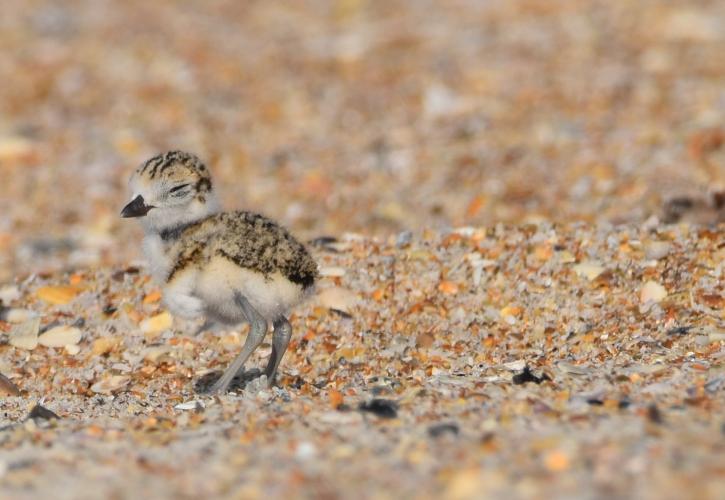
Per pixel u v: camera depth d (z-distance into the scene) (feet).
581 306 34.94
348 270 38.42
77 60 82.17
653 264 36.81
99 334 36.42
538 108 67.41
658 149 57.67
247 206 56.49
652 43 76.33
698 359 29.99
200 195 32.71
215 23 90.33
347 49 82.38
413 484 20.80
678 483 19.63
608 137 61.00
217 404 28.91
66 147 67.05
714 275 35.58
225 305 31.32
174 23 90.33
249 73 78.89
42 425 27.43
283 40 85.76
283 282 30.68
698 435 22.45
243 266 30.32
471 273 37.58
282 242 30.89
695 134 58.54
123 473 22.43
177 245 31.65
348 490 20.75
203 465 22.71
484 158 60.23
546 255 38.04
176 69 79.92
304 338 34.91
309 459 22.71
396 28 85.87
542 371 29.50
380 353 33.45
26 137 68.08
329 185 58.85
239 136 67.92
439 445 22.98
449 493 20.18
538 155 59.77
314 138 66.80
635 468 20.51
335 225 52.37
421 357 32.78
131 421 27.63
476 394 27.43
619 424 23.63
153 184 32.19
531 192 53.93
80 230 55.77
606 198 51.01
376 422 25.54
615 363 30.19
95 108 73.46
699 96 65.67
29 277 40.78
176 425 26.76
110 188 61.21
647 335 32.55
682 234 38.68
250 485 21.30
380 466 21.90
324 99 73.15
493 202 52.95
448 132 65.36
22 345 35.83
